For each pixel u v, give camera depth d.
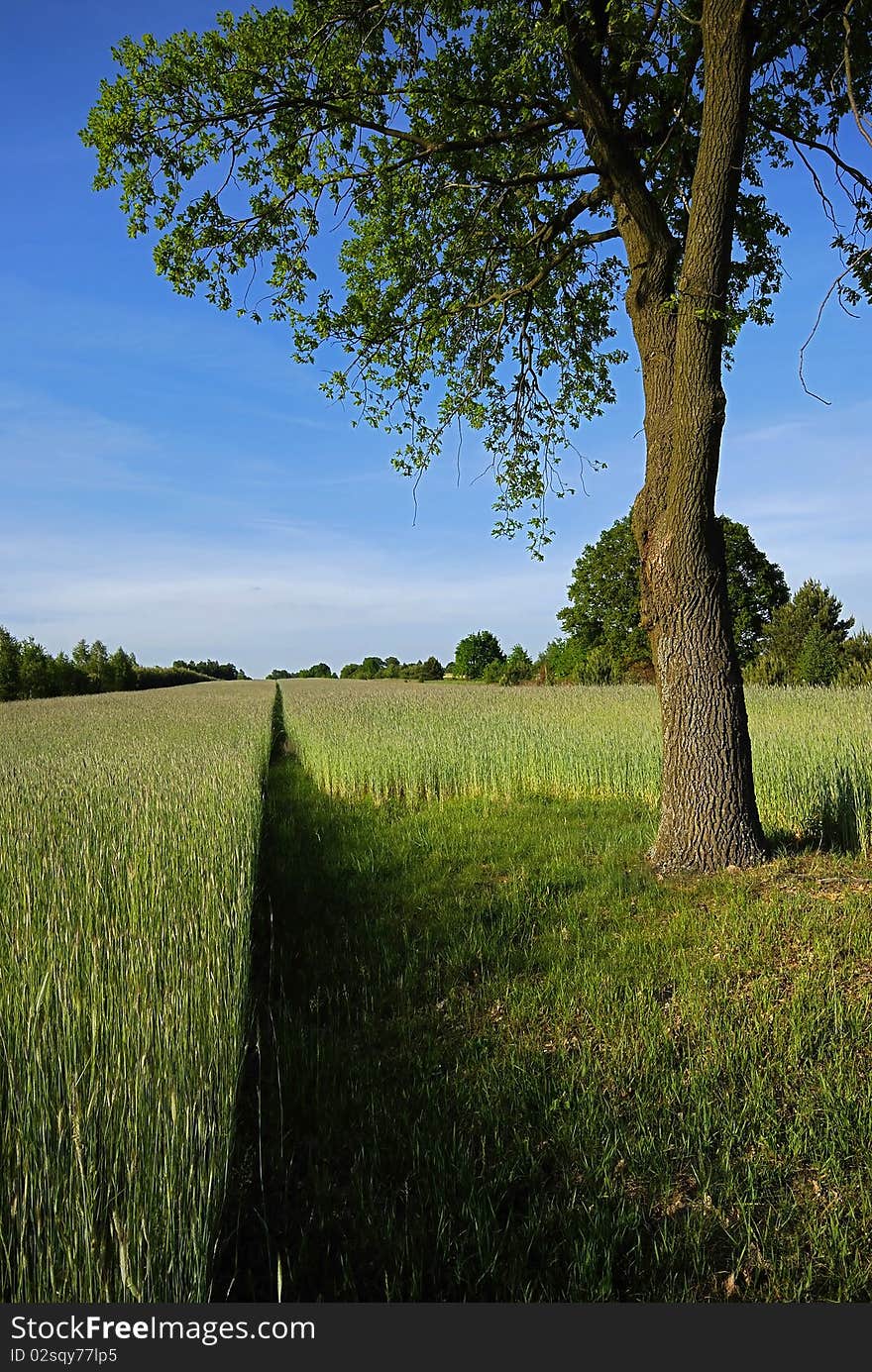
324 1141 3.16
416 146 7.69
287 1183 2.87
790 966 4.62
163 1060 2.75
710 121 6.27
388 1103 3.45
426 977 4.88
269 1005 4.42
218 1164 2.56
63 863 5.22
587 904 6.06
